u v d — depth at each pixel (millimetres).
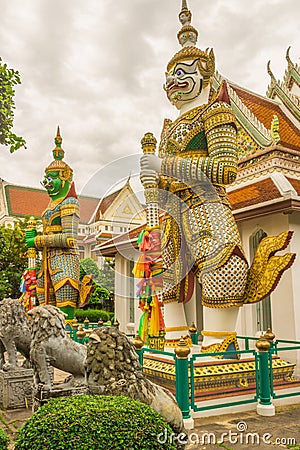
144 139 6855
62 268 12211
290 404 6781
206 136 7195
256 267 7066
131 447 2738
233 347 6918
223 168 6789
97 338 3941
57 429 2746
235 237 7078
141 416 2934
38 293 12945
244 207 8695
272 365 7000
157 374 7004
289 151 9141
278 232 8578
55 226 12570
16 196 36812
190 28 8156
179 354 5715
